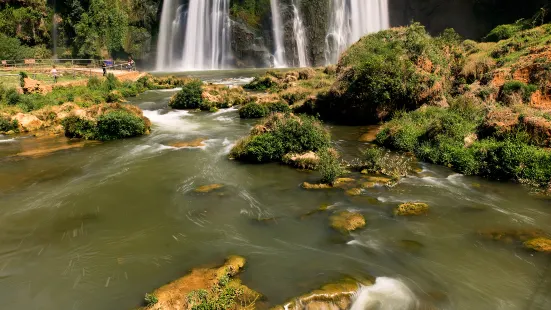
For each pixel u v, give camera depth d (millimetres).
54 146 16359
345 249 8016
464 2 52969
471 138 13773
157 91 31859
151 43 53688
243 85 33438
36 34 47125
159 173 12805
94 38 48469
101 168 13406
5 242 8430
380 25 57969
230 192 11102
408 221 9227
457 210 9812
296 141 14039
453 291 6734
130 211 9906
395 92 19156
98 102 24594
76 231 8883
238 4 55344
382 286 6785
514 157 11773
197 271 7070
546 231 8695
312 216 9500
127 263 7555
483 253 7887
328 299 6305
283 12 55625
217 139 17188
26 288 6871
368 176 12195
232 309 6121
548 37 21562
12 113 20469
